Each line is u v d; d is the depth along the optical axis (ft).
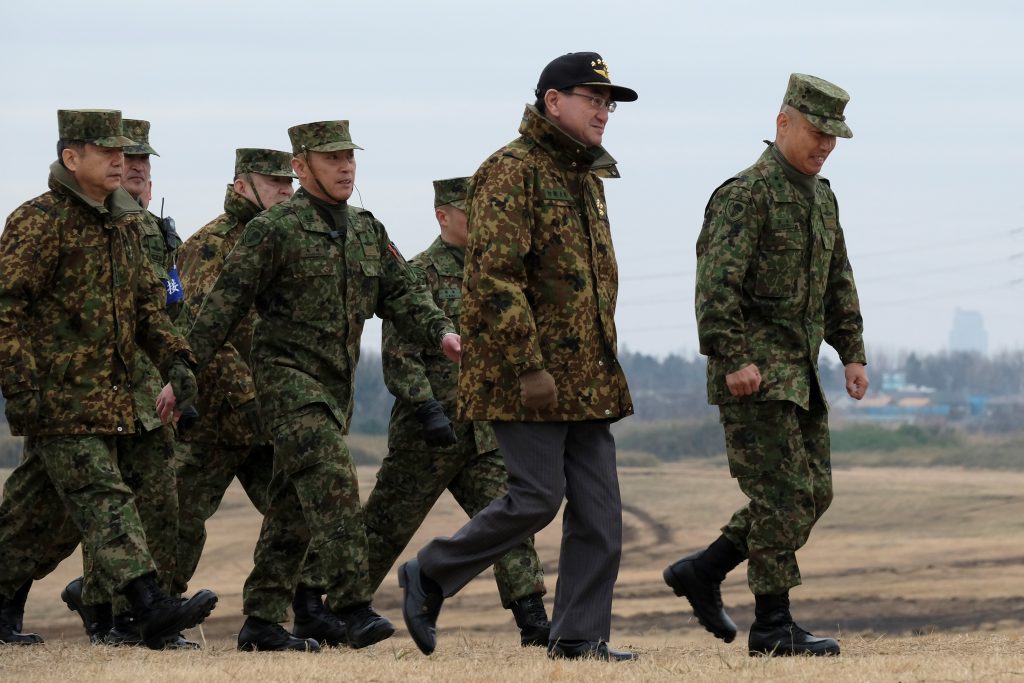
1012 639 33.14
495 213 26.45
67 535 34.32
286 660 28.50
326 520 31.94
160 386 34.55
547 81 27.12
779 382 30.89
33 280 31.14
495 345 26.43
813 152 31.07
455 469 37.50
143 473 34.17
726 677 24.57
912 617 117.19
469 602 132.36
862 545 173.68
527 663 26.78
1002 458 343.26
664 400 597.11
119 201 32.22
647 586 142.51
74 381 31.68
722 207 31.27
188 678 25.05
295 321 32.68
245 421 38.91
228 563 142.82
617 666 25.88
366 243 33.42
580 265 27.02
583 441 27.68
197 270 39.45
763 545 31.07
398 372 35.09
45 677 25.35
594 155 27.14
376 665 26.91
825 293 33.30
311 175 32.99
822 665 26.40
